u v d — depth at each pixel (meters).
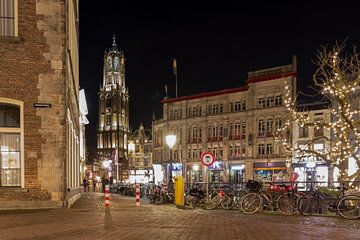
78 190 27.67
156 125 75.31
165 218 12.91
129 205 18.97
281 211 15.23
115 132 150.00
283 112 56.66
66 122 15.98
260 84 60.16
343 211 13.73
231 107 63.91
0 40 15.20
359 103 29.73
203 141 66.12
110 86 153.62
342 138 20.81
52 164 15.36
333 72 22.92
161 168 70.94
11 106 15.38
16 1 15.55
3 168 15.07
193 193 19.03
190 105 68.69
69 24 18.84
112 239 8.53
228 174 61.97
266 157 57.69
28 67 15.48
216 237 9.11
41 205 15.10
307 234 9.82
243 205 16.09
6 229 9.88
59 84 15.71
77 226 10.52
